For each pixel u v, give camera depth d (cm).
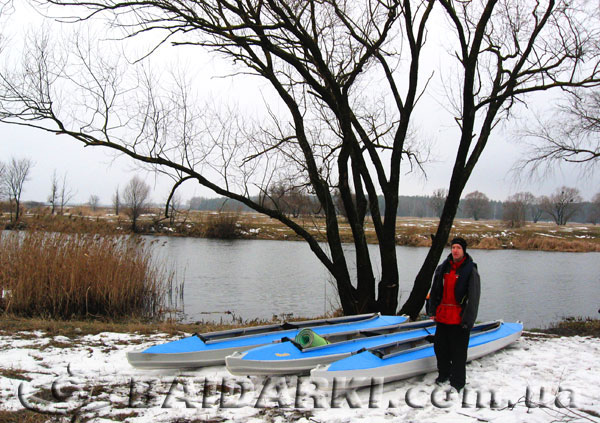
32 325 861
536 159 1232
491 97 928
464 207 10844
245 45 912
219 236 3859
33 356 654
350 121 959
